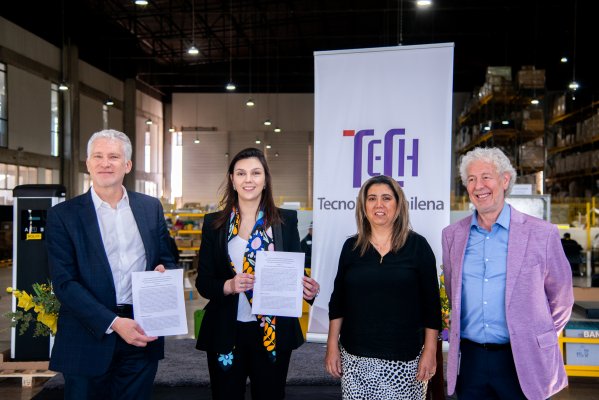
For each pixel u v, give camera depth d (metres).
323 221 3.27
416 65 3.14
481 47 18.55
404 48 3.15
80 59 16.42
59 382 3.84
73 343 1.97
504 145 13.12
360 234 2.13
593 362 3.99
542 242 1.88
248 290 2.09
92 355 1.95
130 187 19.47
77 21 15.20
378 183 2.09
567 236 9.66
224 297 2.09
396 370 2.02
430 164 3.13
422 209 3.14
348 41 19.47
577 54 16.09
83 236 1.97
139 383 2.07
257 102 22.53
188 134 22.83
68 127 15.40
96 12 15.54
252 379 2.15
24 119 13.36
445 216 3.11
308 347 4.77
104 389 2.04
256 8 16.05
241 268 2.13
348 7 16.06
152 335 1.96
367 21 17.42
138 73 20.38
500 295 1.92
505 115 12.90
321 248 3.28
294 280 2.05
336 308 2.21
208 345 2.11
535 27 15.32
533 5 14.20
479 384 1.96
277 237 2.15
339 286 2.20
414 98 3.14
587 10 14.31
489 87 13.02
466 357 2.01
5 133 12.55
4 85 12.51
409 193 3.16
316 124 3.26
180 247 10.81
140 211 2.08
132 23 17.53
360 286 2.07
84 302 1.89
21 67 13.16
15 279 4.20
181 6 15.42
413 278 2.05
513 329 1.86
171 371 4.07
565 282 1.91
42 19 14.29
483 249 1.97
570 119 14.84
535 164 11.79
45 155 14.44
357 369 2.06
